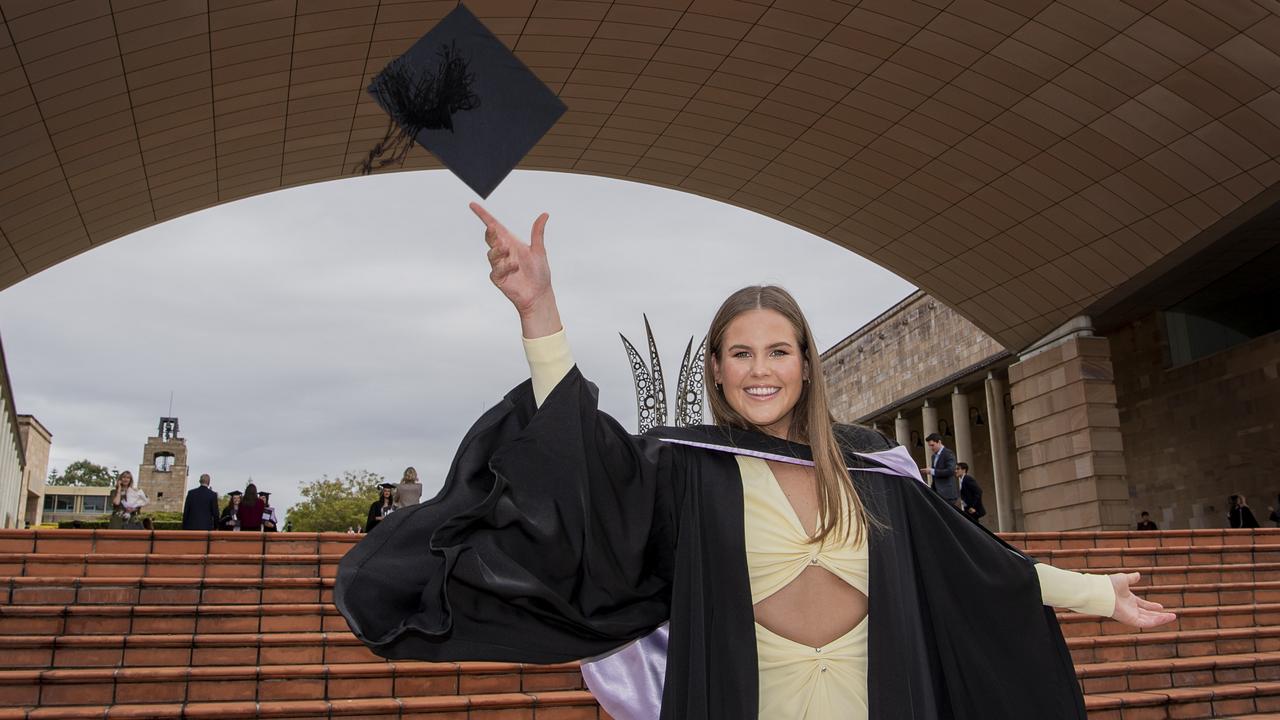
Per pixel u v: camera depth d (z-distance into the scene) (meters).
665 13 15.53
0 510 35.12
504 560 1.77
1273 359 19.09
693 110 18.50
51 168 15.64
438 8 14.89
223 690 5.79
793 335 2.08
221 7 13.56
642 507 1.91
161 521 35.53
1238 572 9.63
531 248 1.85
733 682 1.85
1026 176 17.56
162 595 7.01
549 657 1.86
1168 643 7.60
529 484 1.79
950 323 29.45
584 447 1.84
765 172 20.39
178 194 18.25
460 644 1.79
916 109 17.00
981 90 15.98
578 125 19.31
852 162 19.12
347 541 8.16
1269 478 19.06
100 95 14.39
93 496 80.00
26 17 12.25
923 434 33.31
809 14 15.23
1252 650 7.85
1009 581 2.06
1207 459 20.70
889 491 2.09
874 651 1.89
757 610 1.97
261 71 15.36
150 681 5.70
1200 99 14.35
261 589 7.18
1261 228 17.70
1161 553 9.88
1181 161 15.59
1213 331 21.12
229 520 14.30
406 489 13.47
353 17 14.64
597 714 5.93
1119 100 15.02
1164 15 13.17
